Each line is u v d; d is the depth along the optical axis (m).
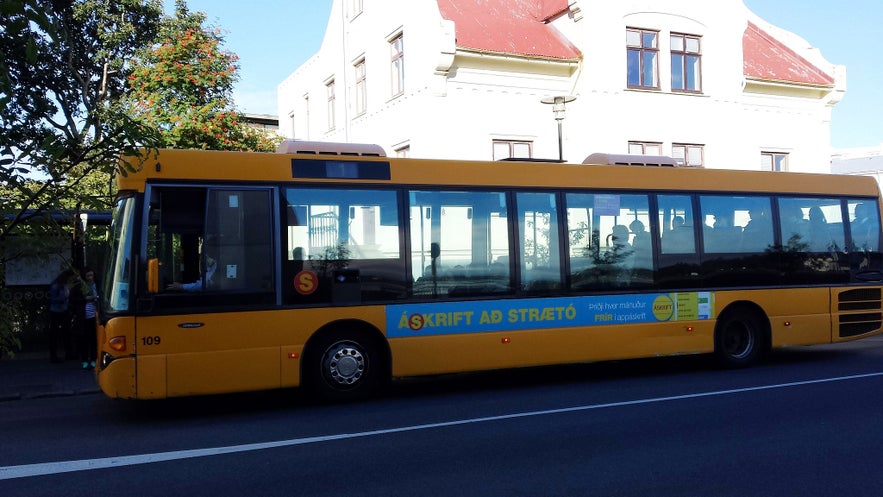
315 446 6.93
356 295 9.06
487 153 19.11
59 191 6.57
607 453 6.50
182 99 17.23
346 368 9.05
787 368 11.62
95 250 15.62
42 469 6.28
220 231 8.49
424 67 18.78
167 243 8.26
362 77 22.89
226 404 9.42
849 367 11.71
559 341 10.14
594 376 11.21
